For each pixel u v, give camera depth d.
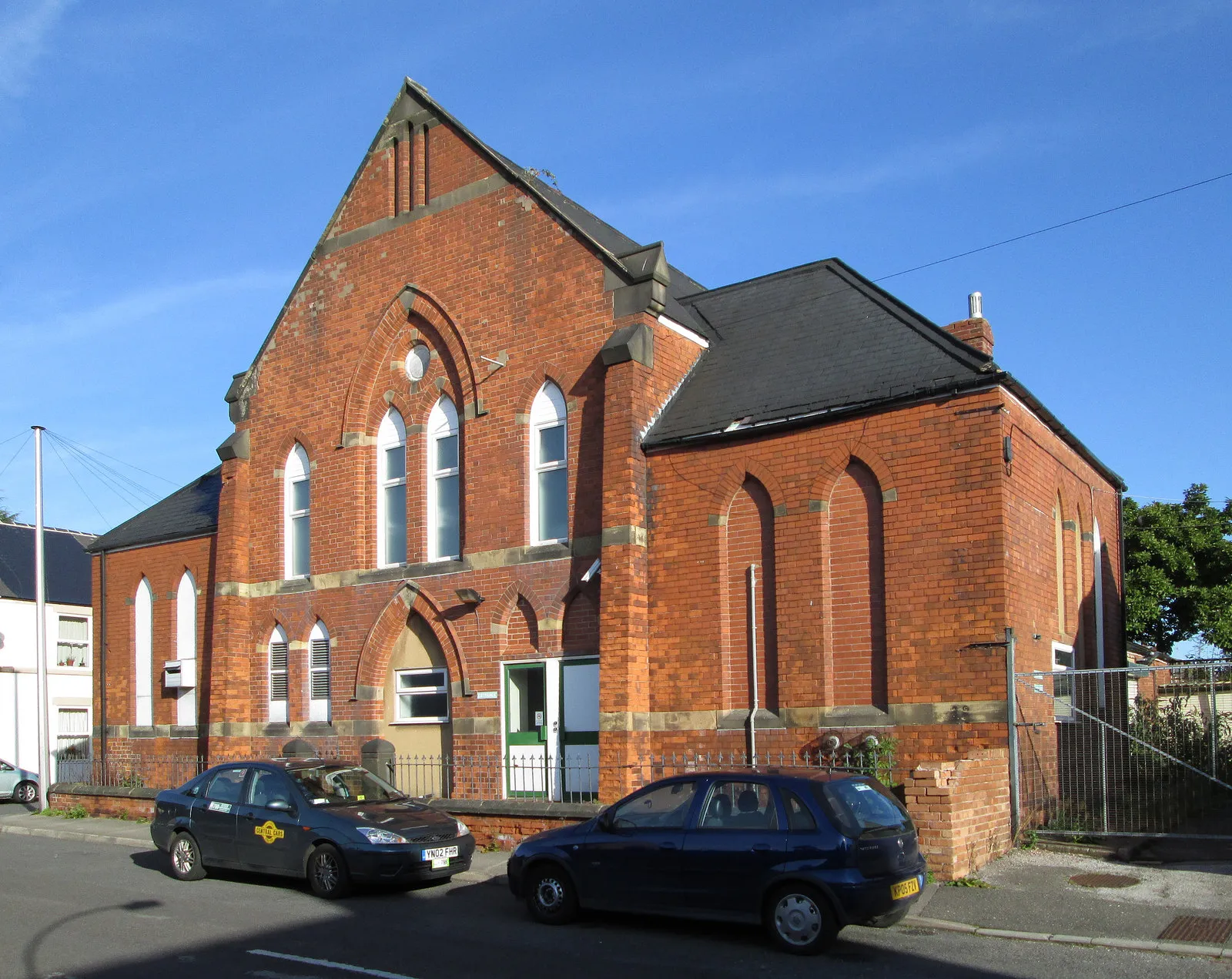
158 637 27.53
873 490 16.59
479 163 21.42
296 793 14.51
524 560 19.69
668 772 17.64
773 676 17.12
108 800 23.52
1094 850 14.73
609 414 18.56
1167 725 19.94
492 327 20.75
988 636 15.23
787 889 10.59
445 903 13.38
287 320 24.19
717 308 22.00
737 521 17.81
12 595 39.25
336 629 22.30
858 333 18.55
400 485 22.19
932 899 12.27
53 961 10.59
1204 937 10.70
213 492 28.34
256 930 11.87
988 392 15.64
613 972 9.92
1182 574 30.44
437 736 20.84
